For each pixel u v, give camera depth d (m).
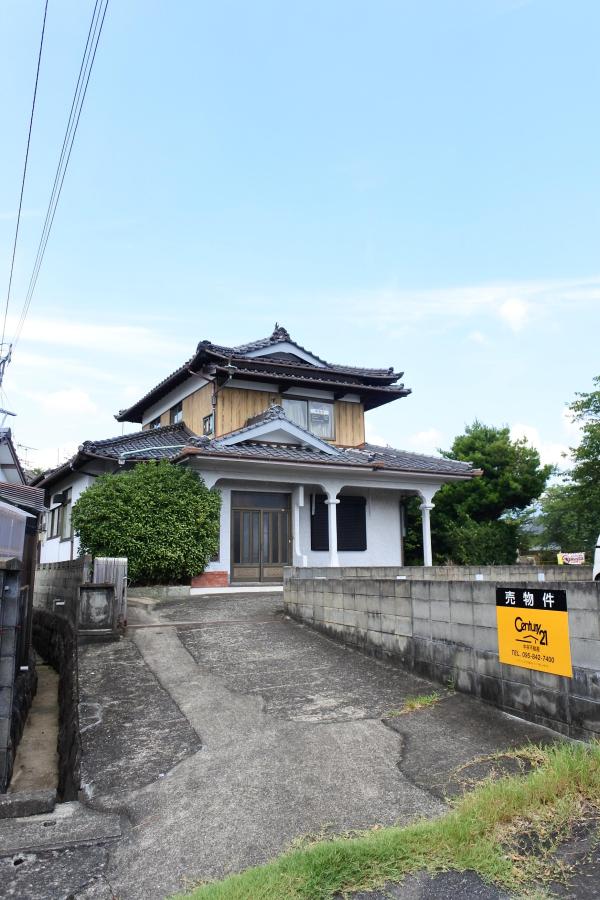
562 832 3.25
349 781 4.18
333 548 16.06
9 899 3.10
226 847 3.49
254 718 5.49
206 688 6.37
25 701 7.61
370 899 2.85
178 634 8.80
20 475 14.91
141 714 5.70
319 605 8.89
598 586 4.50
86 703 6.02
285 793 4.07
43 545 22.34
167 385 19.38
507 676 5.30
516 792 3.55
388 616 7.16
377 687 6.25
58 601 11.49
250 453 14.51
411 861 3.09
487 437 25.94
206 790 4.19
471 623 5.79
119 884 3.22
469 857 3.08
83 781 4.46
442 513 24.50
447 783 4.06
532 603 5.08
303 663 7.24
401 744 4.77
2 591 4.76
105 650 7.95
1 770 4.62
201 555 13.69
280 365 17.44
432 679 6.30
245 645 8.13
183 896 2.94
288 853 3.32
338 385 18.12
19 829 3.80
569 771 3.71
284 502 16.17
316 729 5.16
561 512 28.53
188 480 13.99
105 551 12.95
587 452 21.03
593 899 2.75
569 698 4.67
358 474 16.53
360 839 3.34
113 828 3.78
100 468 16.84
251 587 15.16
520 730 4.85
